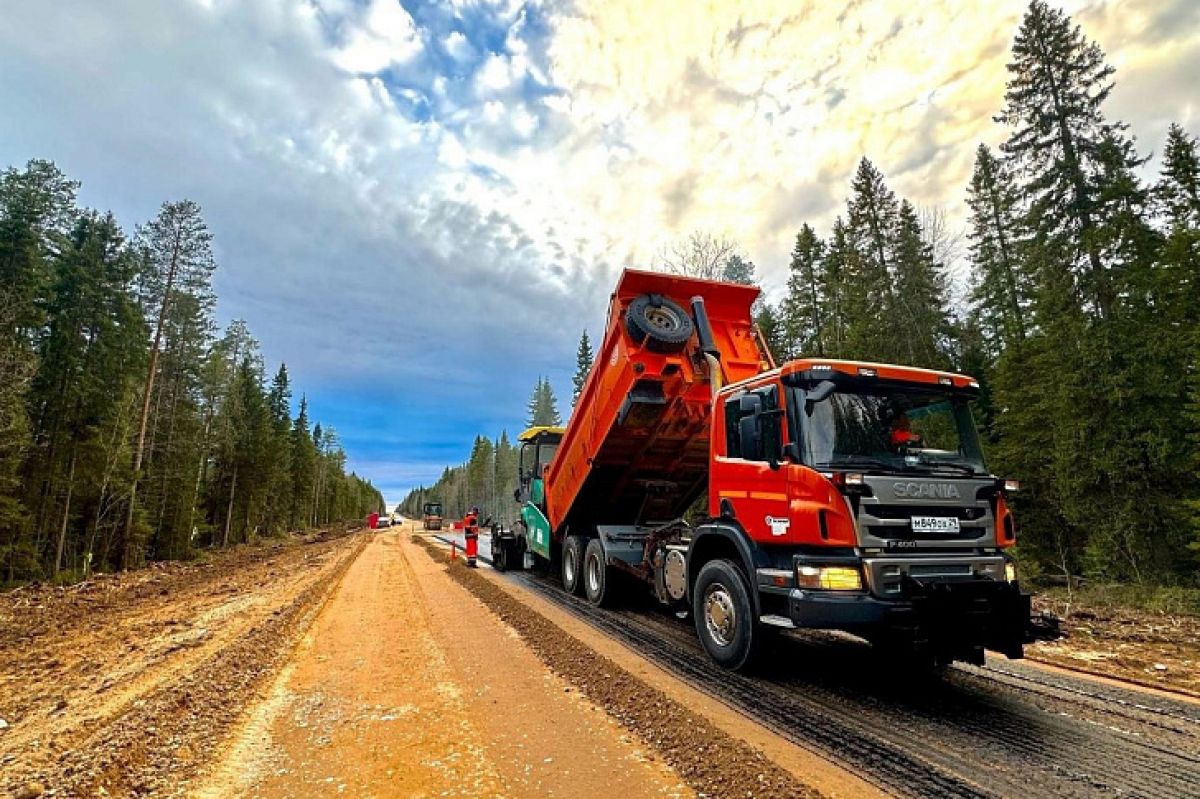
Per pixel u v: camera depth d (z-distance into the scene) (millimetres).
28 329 22438
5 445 20031
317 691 5754
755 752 3842
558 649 6922
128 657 7688
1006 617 4875
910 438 5582
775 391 5773
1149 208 17609
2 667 7695
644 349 8406
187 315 33094
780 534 5441
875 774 3676
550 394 78688
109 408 24797
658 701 4887
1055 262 18156
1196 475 15086
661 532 8953
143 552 29516
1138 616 9672
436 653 7176
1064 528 18844
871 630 4898
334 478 102500
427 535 46125
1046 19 19047
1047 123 18688
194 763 4051
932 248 25062
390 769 3947
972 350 25000
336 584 14172
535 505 14297
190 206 29469
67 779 3742
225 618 9898
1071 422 16781
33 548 21891
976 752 4020
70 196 24922
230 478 45844
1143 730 4395
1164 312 16828
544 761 4000
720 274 27047
